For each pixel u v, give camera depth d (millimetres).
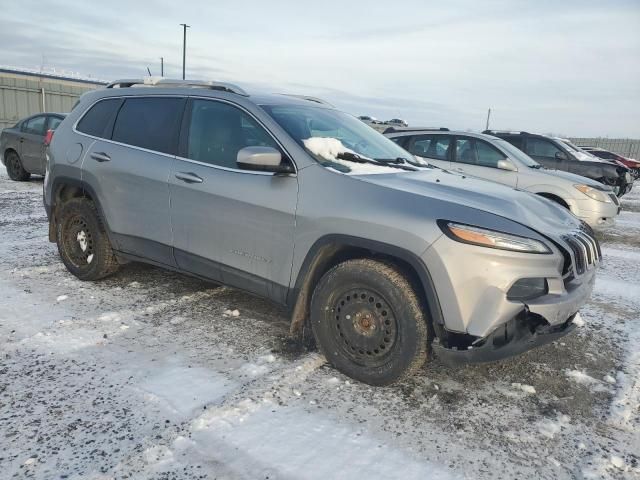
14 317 3879
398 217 2875
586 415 2891
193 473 2266
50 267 5207
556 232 2984
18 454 2332
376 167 3473
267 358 3367
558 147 11062
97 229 4492
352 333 3094
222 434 2553
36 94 23500
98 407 2730
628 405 2994
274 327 3904
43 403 2746
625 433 2727
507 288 2693
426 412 2848
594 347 3842
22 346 3404
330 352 3205
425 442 2574
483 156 8352
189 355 3389
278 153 3215
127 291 4566
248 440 2520
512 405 2959
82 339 3551
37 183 11859
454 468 2389
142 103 4293
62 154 4676
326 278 3154
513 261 2699
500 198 3150
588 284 3158
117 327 3781
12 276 4855
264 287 3471
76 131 4676
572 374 3352
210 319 4016
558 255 2822
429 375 3260
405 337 2895
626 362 3592
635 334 4141
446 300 2764
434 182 3318
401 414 2812
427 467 2385
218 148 3715
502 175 8086
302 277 3244
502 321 2713
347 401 2920
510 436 2658
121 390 2910
